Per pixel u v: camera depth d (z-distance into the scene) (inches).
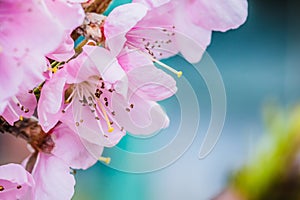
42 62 10.5
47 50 10.4
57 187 11.8
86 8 11.5
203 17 12.0
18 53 10.4
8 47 10.4
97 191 28.5
